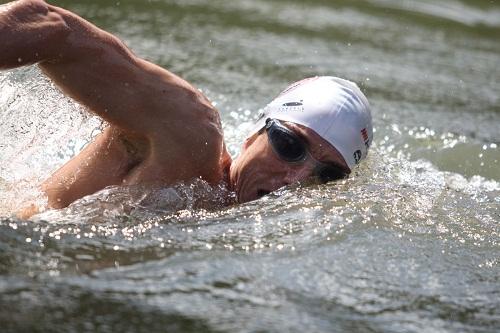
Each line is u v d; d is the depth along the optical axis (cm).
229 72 1342
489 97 1387
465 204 791
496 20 1917
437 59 1589
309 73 1391
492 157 1099
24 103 763
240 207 711
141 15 1603
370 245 652
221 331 511
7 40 628
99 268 572
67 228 636
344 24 1762
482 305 597
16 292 521
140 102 689
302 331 523
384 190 779
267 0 1881
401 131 1165
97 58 670
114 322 506
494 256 675
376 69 1469
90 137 762
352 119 782
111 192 700
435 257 653
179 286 559
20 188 748
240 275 584
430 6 1978
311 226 671
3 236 599
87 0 1631
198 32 1555
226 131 1084
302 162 753
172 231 651
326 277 597
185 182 715
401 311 571
